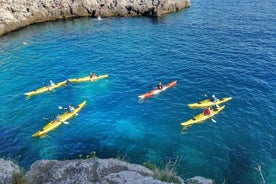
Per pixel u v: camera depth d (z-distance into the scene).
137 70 45.19
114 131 31.81
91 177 14.56
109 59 48.97
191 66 45.88
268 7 73.69
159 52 51.06
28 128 32.84
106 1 71.88
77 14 72.00
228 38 55.97
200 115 33.72
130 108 35.84
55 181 14.24
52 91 39.84
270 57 47.72
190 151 28.78
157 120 33.56
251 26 61.44
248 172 26.17
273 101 36.53
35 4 67.69
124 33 60.50
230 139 30.33
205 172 26.27
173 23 65.38
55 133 31.72
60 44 55.59
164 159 27.80
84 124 33.06
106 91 39.62
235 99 37.25
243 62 46.50
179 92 39.03
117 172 15.10
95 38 58.22
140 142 30.11
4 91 40.28
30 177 14.27
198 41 55.12
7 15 62.38
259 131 31.41
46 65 47.34
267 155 28.08
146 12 71.38
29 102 37.66
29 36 60.34
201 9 74.88
